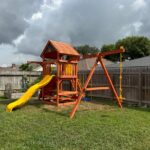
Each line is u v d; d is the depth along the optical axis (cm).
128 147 522
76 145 531
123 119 829
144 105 1206
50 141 559
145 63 1650
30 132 640
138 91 1245
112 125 732
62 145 530
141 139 584
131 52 4878
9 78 2041
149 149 512
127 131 659
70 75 1216
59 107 1102
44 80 1219
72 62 1224
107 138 588
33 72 2181
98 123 759
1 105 1171
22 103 1080
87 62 3000
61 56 1225
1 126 711
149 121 799
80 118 843
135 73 1267
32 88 1176
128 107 1149
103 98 1488
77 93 1244
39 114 921
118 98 1142
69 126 714
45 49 1251
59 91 1202
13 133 629
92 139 579
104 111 1009
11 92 1582
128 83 1313
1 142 550
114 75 1425
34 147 515
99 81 1522
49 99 1243
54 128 688
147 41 4875
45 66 1273
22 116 877
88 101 1335
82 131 654
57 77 1159
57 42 1230
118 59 4788
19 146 520
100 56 1070
